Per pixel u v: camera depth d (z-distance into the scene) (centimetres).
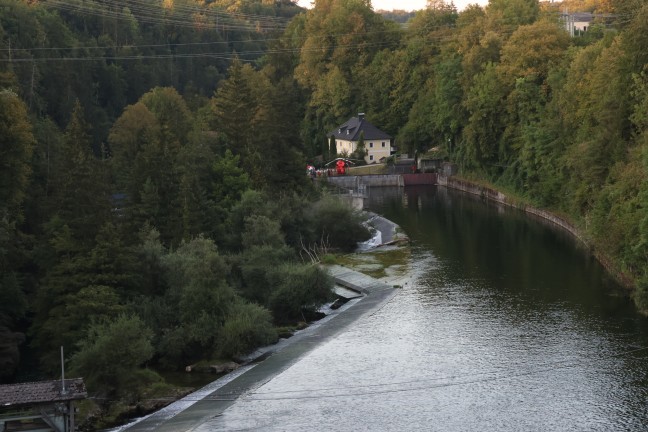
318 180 15388
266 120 12100
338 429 5672
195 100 17600
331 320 8044
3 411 4841
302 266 8388
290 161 11962
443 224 12794
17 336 7550
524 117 14162
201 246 7969
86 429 5778
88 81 17425
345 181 16962
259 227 9031
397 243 11288
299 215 10688
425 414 5856
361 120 19562
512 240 11288
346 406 6031
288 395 6244
